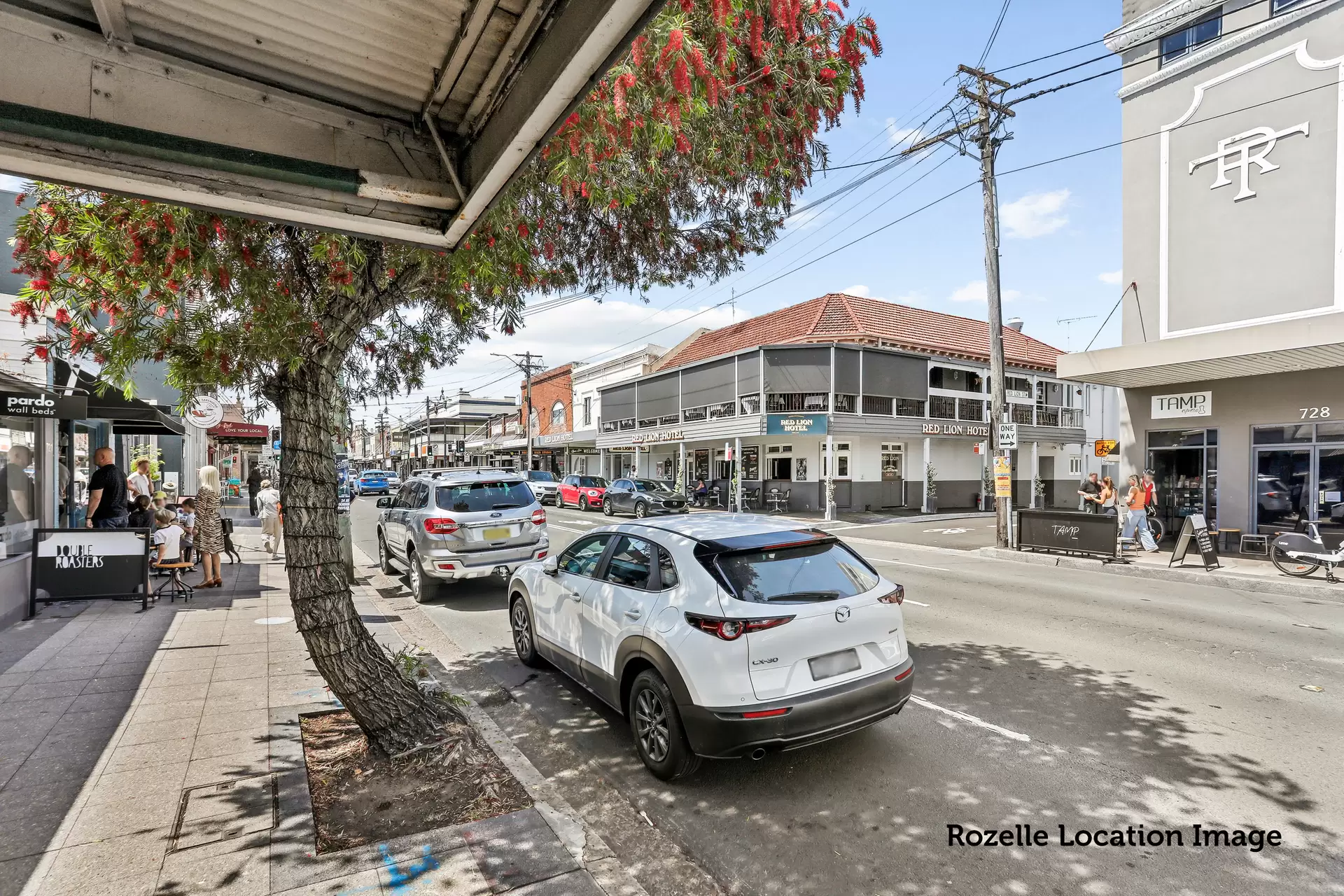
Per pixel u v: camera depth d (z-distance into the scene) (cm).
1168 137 1391
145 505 978
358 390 634
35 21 205
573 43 194
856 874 323
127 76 219
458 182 271
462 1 208
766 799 394
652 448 3478
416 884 292
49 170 218
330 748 422
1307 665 632
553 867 306
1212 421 1404
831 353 2230
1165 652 675
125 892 284
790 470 2645
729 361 2469
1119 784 405
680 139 491
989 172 1482
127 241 337
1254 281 1265
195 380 369
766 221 687
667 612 412
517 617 656
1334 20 1157
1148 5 1421
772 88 505
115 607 805
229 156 236
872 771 423
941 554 1476
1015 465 2986
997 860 332
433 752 405
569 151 370
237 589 934
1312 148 1189
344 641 400
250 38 225
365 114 262
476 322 614
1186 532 1170
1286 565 1075
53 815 342
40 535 742
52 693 513
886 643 424
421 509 945
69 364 825
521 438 4781
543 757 454
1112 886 311
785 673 384
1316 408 1255
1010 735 474
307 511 395
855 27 529
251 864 304
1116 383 1472
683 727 396
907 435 2358
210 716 470
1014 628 772
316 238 402
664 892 313
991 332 1482
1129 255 1464
